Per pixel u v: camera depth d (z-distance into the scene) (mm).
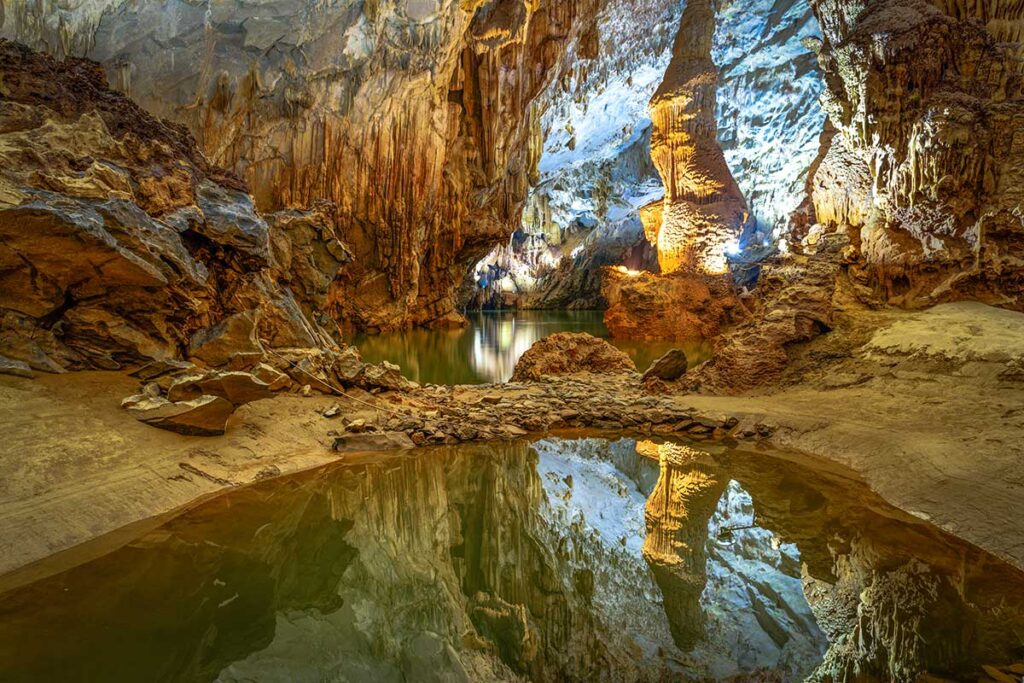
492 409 7180
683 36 18984
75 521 3576
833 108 9453
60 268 5102
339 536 4035
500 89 18109
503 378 10297
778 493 4742
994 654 2559
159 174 6477
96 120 6074
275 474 4891
